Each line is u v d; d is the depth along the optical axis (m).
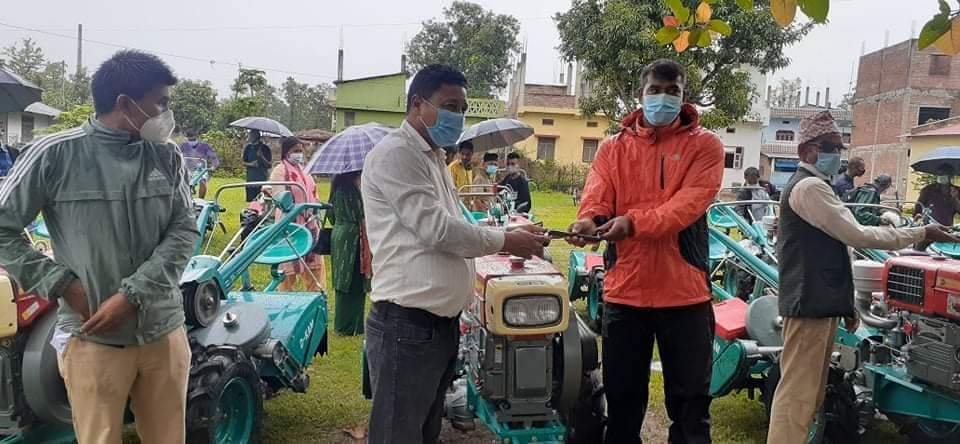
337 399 4.78
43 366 2.92
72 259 2.47
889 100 33.38
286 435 4.20
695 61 17.95
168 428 2.73
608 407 3.47
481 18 44.44
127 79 2.47
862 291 3.84
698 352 3.23
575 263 7.33
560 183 31.17
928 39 1.75
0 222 2.36
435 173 2.68
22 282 2.40
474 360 3.63
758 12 17.34
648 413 4.66
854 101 36.81
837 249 3.26
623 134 3.43
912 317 3.54
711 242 7.54
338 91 34.59
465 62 42.50
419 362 2.57
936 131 25.72
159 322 2.60
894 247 3.21
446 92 2.60
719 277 7.94
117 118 2.52
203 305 3.69
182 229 2.72
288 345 4.11
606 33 17.95
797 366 3.34
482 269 3.60
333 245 6.25
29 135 24.95
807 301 3.25
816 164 3.29
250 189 11.43
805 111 43.94
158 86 2.54
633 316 3.29
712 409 4.78
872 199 8.62
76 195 2.45
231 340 3.64
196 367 3.38
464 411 3.81
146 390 2.68
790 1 1.78
